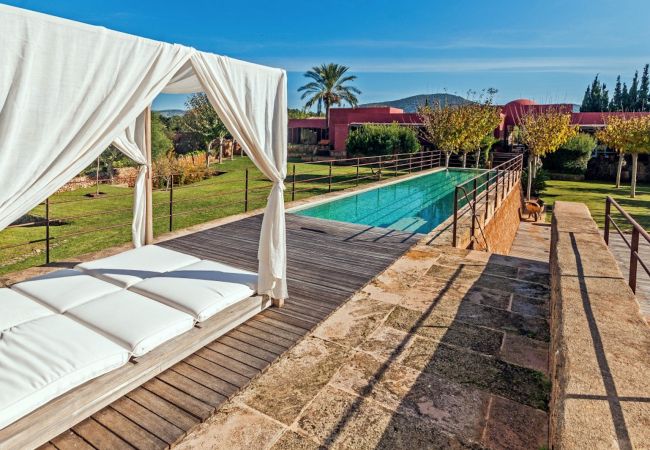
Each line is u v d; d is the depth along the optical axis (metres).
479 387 2.61
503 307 3.73
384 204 10.69
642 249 7.98
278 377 2.69
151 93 2.48
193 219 10.20
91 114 2.18
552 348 2.75
